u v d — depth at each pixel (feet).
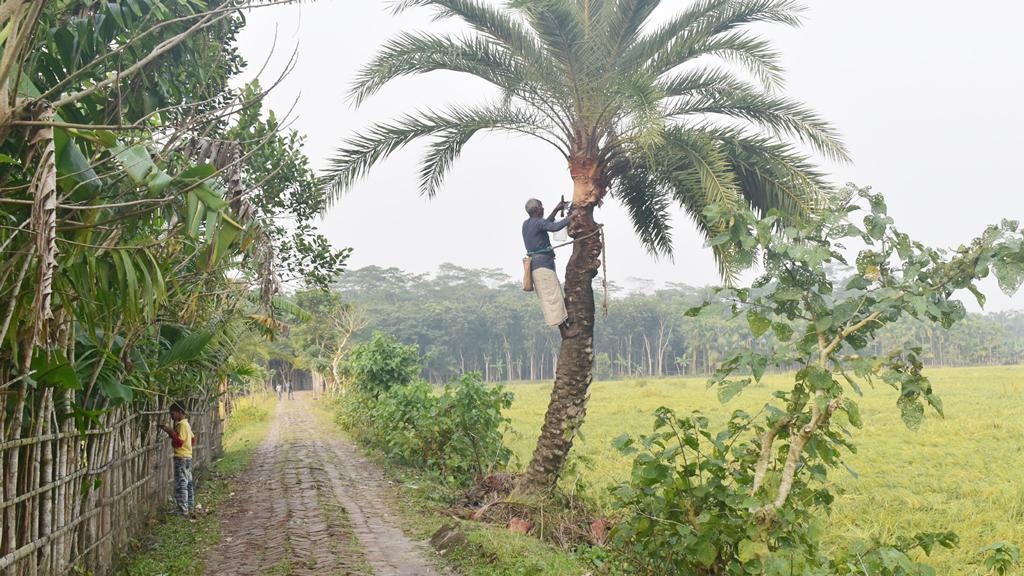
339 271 36.86
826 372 14.35
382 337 66.49
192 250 19.76
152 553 23.70
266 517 30.58
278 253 34.55
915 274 14.16
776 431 15.61
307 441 66.74
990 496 36.11
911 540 14.48
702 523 15.75
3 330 11.87
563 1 28.04
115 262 13.26
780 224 30.37
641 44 31.27
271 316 26.22
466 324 280.51
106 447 20.30
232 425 84.48
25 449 15.03
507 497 31.60
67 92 16.07
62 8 15.98
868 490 38.73
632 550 18.56
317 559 23.07
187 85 21.20
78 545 18.40
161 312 22.68
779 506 14.69
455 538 24.25
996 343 280.31
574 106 31.37
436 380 285.64
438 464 42.22
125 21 17.35
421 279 364.79
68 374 14.53
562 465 31.19
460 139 34.50
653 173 32.17
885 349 236.84
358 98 32.99
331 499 34.47
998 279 13.37
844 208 15.12
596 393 132.57
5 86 10.76
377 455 52.11
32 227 10.43
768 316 15.44
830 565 15.46
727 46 30.48
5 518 13.93
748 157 31.81
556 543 27.04
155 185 12.34
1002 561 14.25
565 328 31.45
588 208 31.60
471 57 31.81
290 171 34.19
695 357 281.54
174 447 30.50
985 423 63.10
